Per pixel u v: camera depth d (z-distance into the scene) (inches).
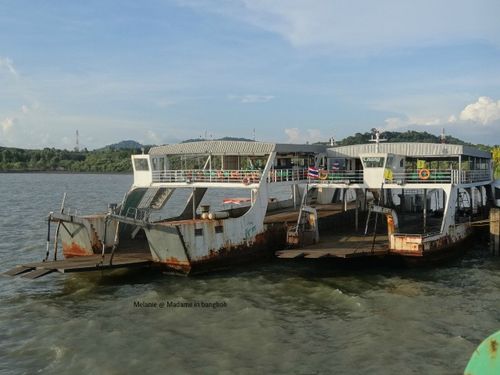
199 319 869.2
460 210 1780.3
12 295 1029.2
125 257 1175.0
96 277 1152.2
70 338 788.0
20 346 763.4
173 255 1125.1
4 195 3946.9
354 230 1517.0
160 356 719.1
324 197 1989.4
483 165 1873.8
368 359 706.2
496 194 2004.2
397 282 1104.2
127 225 1390.3
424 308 925.8
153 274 1169.4
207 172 1379.2
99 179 7623.0
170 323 852.0
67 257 1294.3
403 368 676.7
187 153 1419.8
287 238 1262.3
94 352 733.3
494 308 929.5
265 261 1307.8
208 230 1157.1
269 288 1056.2
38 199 3607.3
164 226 1089.4
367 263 1280.8
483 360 293.7
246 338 783.7
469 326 832.9
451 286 1075.9
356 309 919.7
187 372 668.7
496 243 1390.3
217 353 729.0
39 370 682.2
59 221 1194.6
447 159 1716.3
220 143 1398.9
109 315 895.7
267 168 1336.1
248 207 1684.3
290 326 834.8
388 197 1771.7
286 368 679.7
